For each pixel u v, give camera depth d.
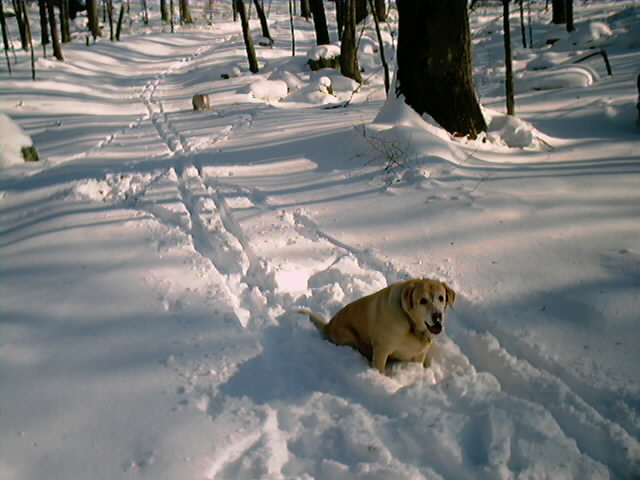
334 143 8.99
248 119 13.72
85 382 3.37
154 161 9.60
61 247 5.75
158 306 4.35
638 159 7.33
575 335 3.60
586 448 2.76
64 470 2.63
